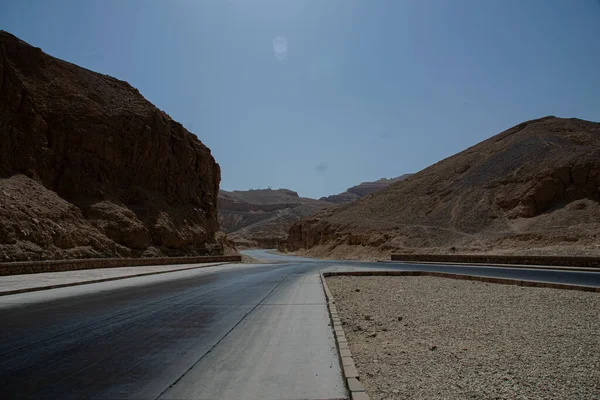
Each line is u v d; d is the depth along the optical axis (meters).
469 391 4.97
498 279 17.84
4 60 29.98
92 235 29.53
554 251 34.69
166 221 37.91
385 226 61.12
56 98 35.06
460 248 44.59
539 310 10.77
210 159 51.75
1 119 28.78
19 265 20.14
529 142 64.88
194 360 5.87
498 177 58.78
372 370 5.89
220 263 37.69
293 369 5.45
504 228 47.84
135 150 38.56
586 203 43.28
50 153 32.22
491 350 6.86
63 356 6.05
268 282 19.12
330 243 68.19
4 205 24.31
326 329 8.09
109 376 5.14
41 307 10.95
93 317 9.40
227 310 10.54
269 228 173.12
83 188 33.09
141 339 7.19
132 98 43.41
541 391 4.95
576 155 49.12
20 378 5.05
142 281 19.53
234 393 4.55
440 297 13.97
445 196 64.12
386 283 19.50
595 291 13.88
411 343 7.51
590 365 5.93
